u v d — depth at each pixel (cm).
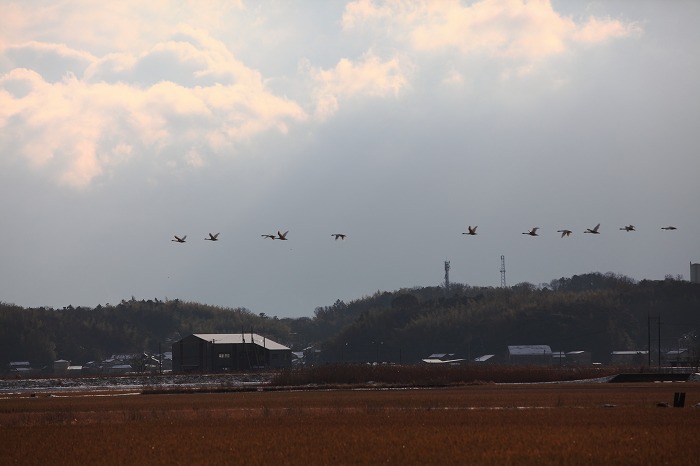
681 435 5797
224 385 14238
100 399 10775
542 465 4766
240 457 5169
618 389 11338
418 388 12688
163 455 5306
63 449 5612
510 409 7950
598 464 4788
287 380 14262
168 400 10244
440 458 5022
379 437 5881
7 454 5434
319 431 6262
